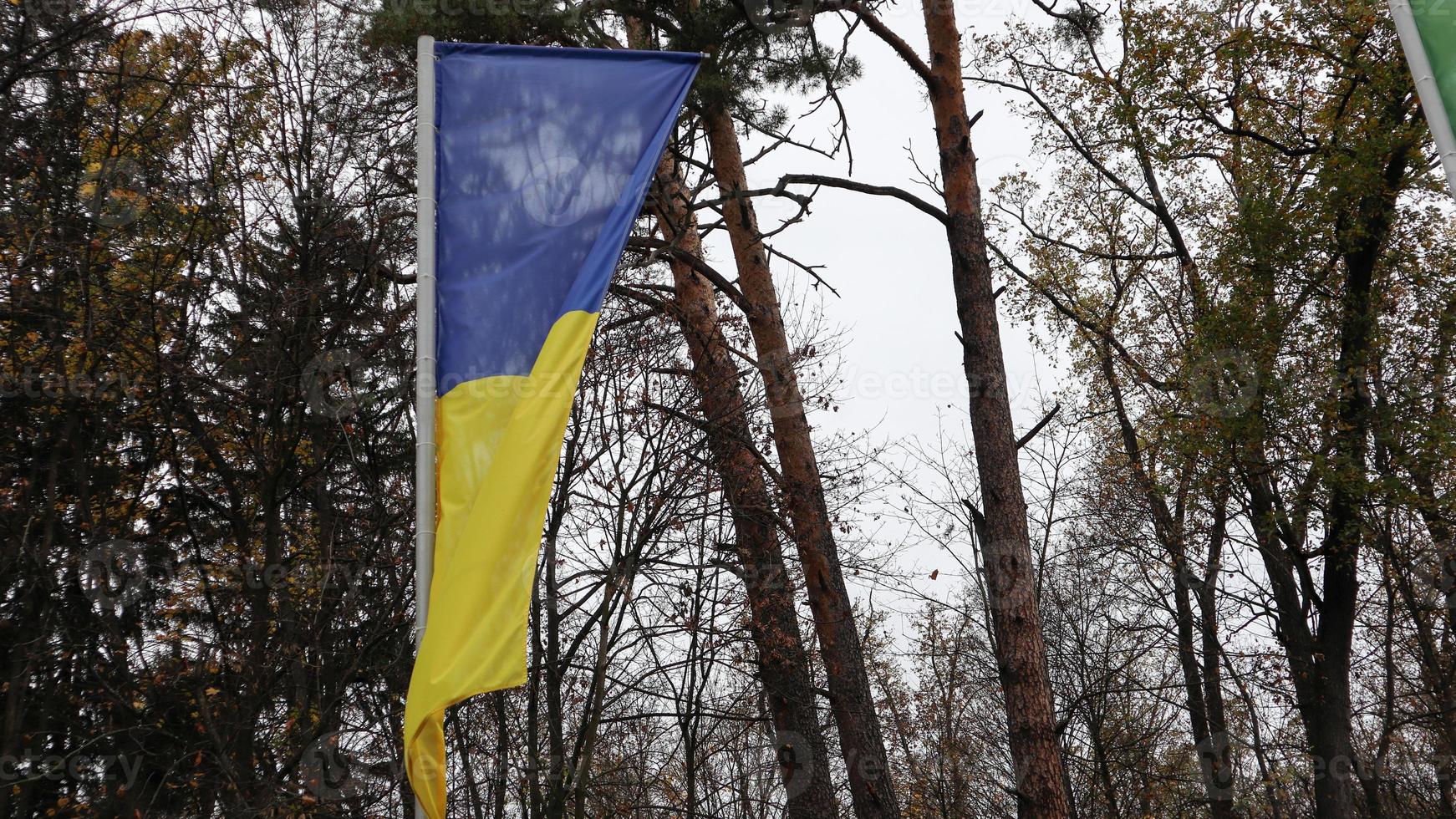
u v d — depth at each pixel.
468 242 6.97
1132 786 20.88
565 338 6.65
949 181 12.79
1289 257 15.20
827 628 13.26
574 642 12.13
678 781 16.91
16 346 11.52
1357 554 15.73
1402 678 19.33
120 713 11.47
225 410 12.95
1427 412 15.14
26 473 12.01
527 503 6.21
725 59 12.34
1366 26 14.20
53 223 11.74
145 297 12.02
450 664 5.85
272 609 11.89
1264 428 15.37
